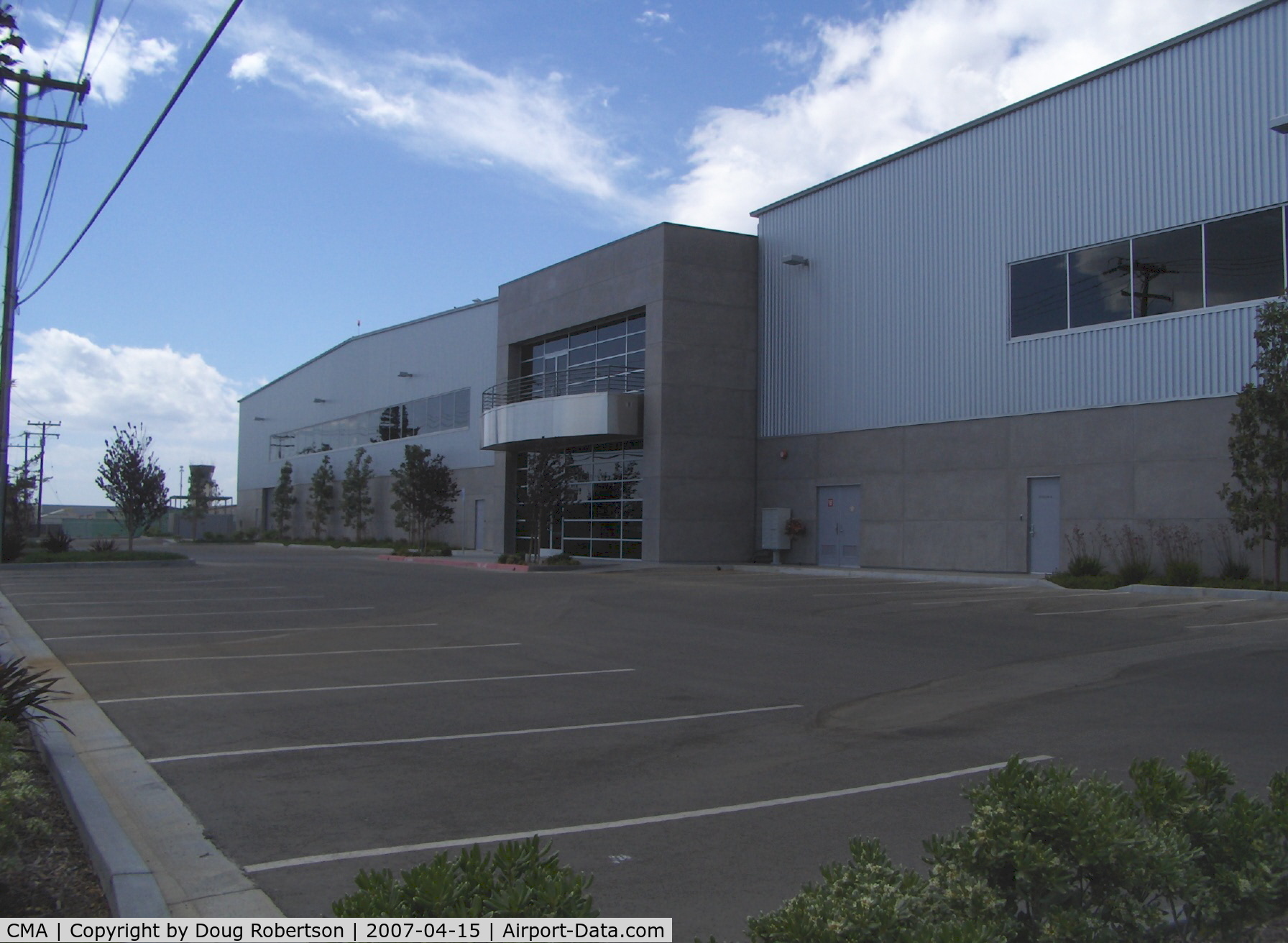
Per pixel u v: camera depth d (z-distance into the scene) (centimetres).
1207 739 809
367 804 629
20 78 734
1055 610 1697
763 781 689
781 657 1262
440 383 4744
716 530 3052
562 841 560
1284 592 1745
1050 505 2292
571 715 910
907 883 334
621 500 3194
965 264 2512
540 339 3691
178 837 562
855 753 771
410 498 4150
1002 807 360
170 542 6962
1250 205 1948
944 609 1741
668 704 967
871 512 2733
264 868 513
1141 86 2150
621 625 1577
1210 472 1983
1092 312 2222
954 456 2514
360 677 1105
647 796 652
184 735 816
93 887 489
